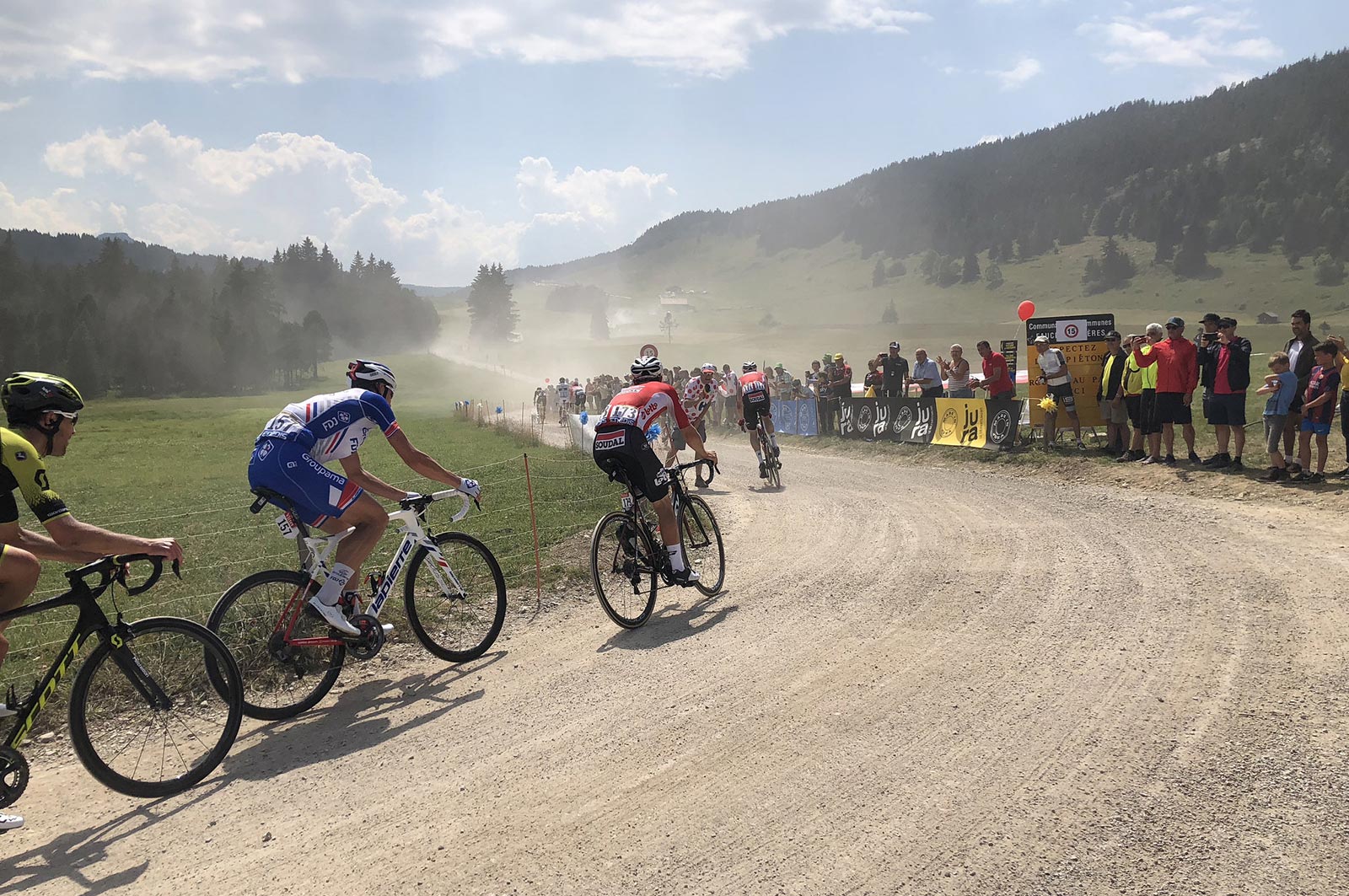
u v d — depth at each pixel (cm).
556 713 455
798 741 398
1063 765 357
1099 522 860
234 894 303
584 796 359
